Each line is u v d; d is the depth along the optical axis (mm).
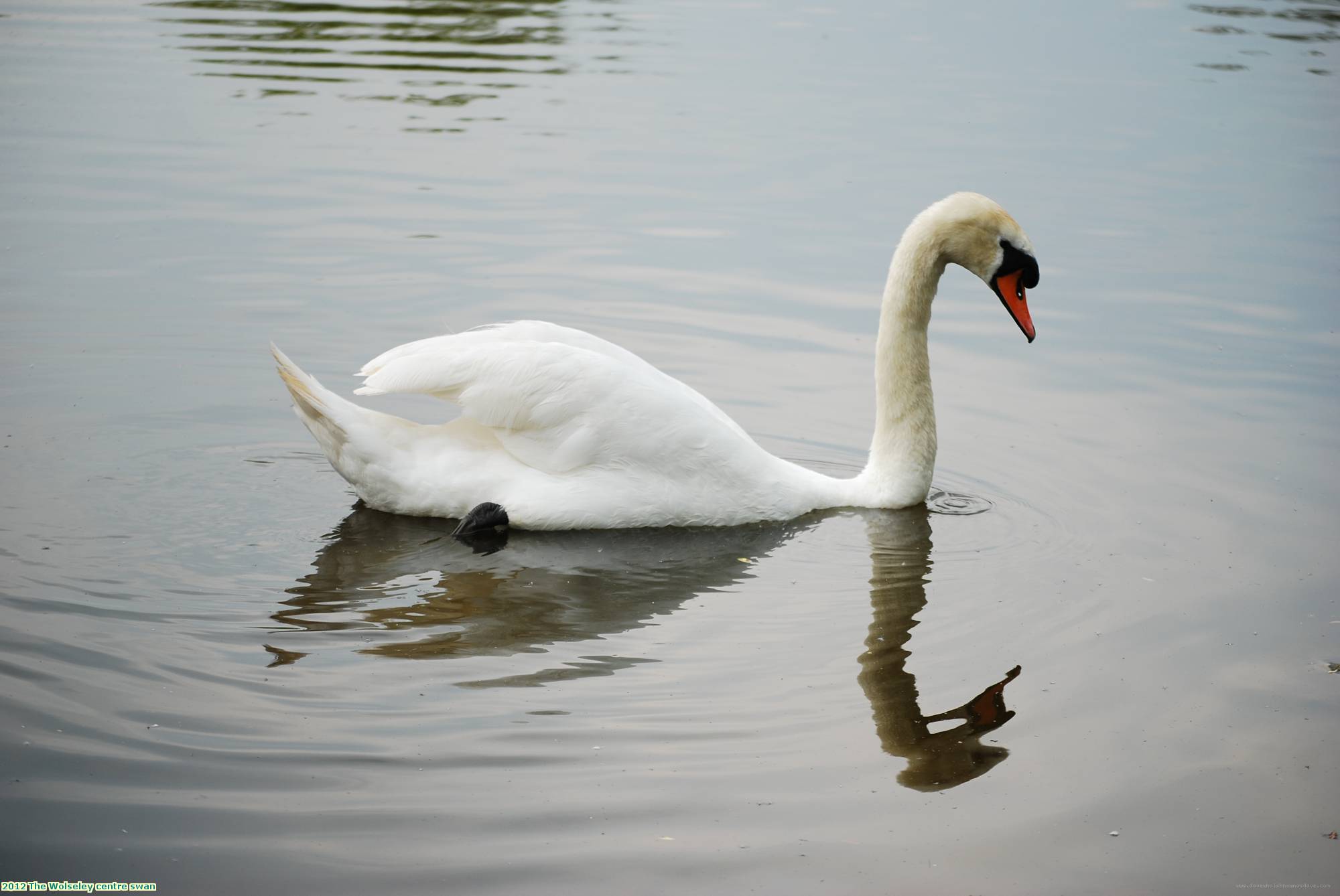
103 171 19125
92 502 11234
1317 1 30531
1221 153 20984
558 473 11492
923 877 7262
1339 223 18562
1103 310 16203
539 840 7359
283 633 9375
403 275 16453
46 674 8602
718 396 14086
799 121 22094
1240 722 8758
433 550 10922
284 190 18812
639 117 22141
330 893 6906
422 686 8789
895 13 29516
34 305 15164
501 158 20281
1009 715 8758
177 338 14672
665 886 7074
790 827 7578
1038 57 26016
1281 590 10430
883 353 12258
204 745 7988
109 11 27266
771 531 11688
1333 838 7680
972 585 10562
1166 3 30281
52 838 7156
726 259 17203
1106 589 10461
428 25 27516
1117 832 7699
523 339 11727
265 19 27344
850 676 9156
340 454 11367
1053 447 13109
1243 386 14273
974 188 19438
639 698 8766
